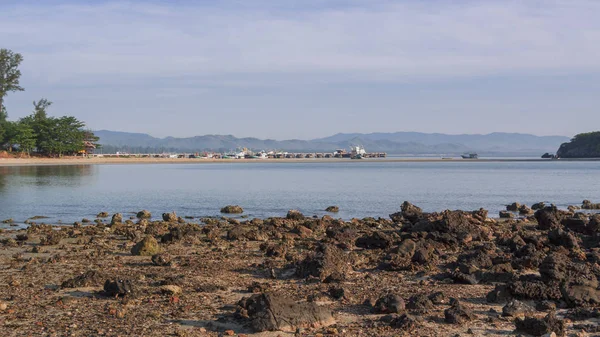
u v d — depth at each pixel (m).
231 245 31.12
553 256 20.59
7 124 199.88
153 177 129.38
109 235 35.66
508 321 16.53
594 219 36.91
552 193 82.62
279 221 41.28
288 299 16.48
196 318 16.61
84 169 165.88
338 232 33.47
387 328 15.67
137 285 20.56
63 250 29.41
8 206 59.19
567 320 16.48
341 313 17.25
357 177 135.25
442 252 28.38
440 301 18.50
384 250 29.30
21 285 20.78
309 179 124.88
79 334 15.11
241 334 15.05
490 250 27.91
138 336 14.99
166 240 32.34
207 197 73.62
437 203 66.69
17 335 15.00
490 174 151.88
